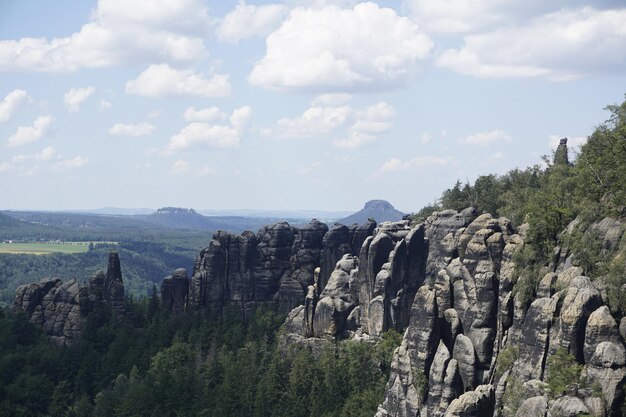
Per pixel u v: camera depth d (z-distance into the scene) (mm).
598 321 106938
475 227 147875
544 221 136500
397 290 175500
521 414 109062
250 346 193375
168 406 171375
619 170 138375
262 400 164875
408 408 137000
